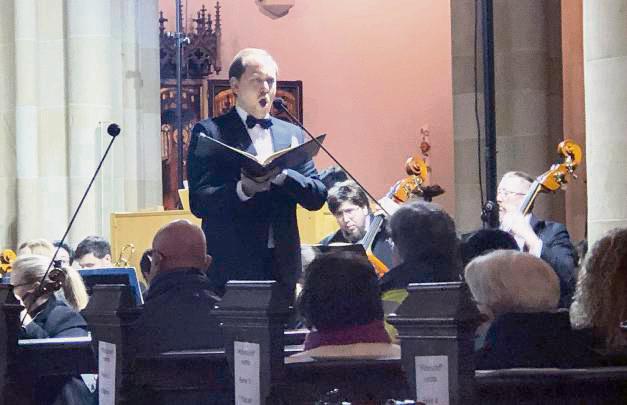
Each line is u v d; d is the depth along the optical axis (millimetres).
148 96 12109
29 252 8102
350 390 4102
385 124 17594
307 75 17625
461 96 12664
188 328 4699
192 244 5047
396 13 17688
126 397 4539
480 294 4457
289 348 4871
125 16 11797
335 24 17719
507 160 12297
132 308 4594
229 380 4457
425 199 9164
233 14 17406
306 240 8984
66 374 5020
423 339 3756
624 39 6770
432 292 3764
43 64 11188
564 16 15883
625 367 4020
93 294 4695
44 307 6219
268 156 6387
